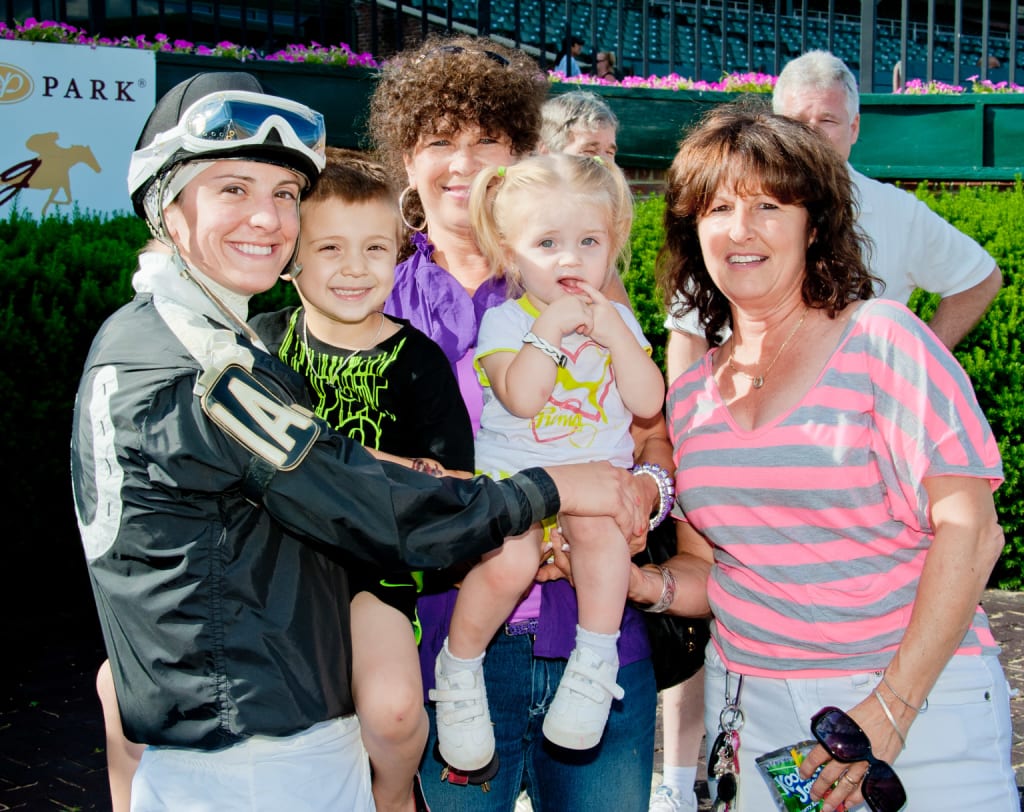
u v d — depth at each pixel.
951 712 2.34
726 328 2.93
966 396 2.32
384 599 2.52
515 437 2.73
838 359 2.40
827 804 2.33
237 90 2.07
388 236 2.64
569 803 2.64
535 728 2.71
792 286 2.51
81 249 6.05
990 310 6.38
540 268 2.70
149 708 1.96
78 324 5.79
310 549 2.08
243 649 1.94
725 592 2.56
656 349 6.59
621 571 2.56
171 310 2.02
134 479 1.93
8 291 5.70
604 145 5.10
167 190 2.09
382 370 2.63
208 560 1.93
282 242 2.19
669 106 9.78
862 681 2.36
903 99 10.06
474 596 2.54
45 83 7.92
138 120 8.25
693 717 3.80
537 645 2.64
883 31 16.48
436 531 2.10
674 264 2.85
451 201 3.03
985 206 7.11
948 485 2.29
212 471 1.92
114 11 11.98
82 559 6.10
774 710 2.46
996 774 2.35
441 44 3.13
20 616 6.02
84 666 5.46
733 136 2.49
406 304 2.92
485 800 2.66
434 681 2.70
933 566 2.28
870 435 2.36
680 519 2.88
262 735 1.95
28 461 5.71
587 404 2.73
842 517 2.36
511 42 12.92
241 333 2.12
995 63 14.17
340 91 8.91
